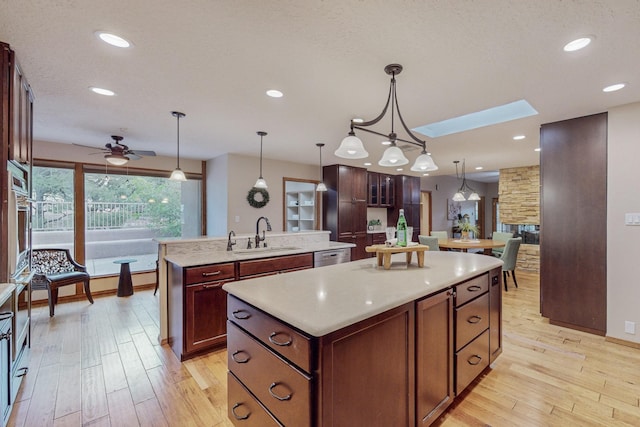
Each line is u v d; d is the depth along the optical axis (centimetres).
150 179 535
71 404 202
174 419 188
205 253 322
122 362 258
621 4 142
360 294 151
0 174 177
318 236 443
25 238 230
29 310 252
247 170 545
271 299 143
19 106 205
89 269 471
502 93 251
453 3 143
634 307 279
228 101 275
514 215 662
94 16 155
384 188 744
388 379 143
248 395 154
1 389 165
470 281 207
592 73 214
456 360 192
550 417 186
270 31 168
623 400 201
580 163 310
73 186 456
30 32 169
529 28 163
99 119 330
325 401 114
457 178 933
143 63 206
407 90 246
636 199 276
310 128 362
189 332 260
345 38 174
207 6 147
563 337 300
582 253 310
